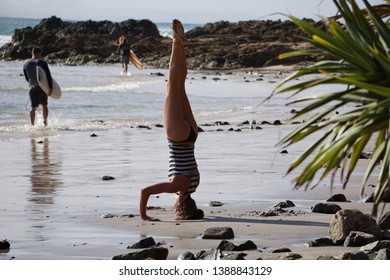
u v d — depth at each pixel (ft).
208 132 124.26
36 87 134.72
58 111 165.68
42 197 65.67
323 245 46.09
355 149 30.94
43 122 137.69
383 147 30.37
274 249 44.29
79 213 57.98
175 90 56.34
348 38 31.73
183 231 50.80
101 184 72.74
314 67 31.96
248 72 415.03
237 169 81.35
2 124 137.80
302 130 31.91
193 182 55.47
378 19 32.09
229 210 58.70
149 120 150.61
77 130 130.21
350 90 31.63
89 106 177.68
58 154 96.94
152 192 55.06
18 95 198.29
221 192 67.10
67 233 50.67
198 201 62.90
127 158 92.73
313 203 61.67
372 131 30.30
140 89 236.43
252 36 598.34
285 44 507.71
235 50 494.18
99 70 401.90
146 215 55.21
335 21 32.94
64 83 259.80
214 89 248.11
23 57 577.43
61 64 531.50
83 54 559.79
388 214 49.98
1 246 46.21
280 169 81.41
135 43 575.38
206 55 488.85
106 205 61.57
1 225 53.57
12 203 62.64
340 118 31.14
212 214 57.06
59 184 72.90
